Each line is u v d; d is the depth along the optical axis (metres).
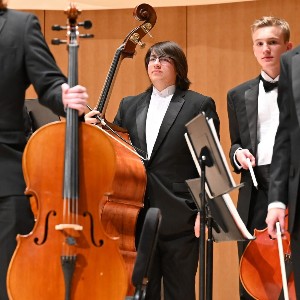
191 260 7.84
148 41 11.70
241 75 11.30
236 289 11.24
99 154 5.37
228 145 11.37
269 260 7.37
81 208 5.30
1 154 5.29
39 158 5.30
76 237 5.24
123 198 7.46
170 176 7.86
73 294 5.20
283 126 5.94
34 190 5.26
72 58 5.50
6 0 5.44
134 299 5.34
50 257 5.18
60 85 5.30
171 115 7.95
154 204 7.82
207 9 11.48
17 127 5.37
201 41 11.52
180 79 8.18
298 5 10.93
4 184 5.27
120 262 5.28
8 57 5.27
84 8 11.69
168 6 11.62
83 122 5.39
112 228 7.36
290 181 5.74
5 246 5.25
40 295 5.15
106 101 7.91
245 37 11.27
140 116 8.12
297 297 5.66
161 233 7.80
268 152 7.85
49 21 11.85
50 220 5.23
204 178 6.12
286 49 8.08
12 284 5.12
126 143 7.81
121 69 11.79
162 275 7.93
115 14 11.79
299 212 5.65
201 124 6.00
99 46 11.85
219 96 11.44
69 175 5.23
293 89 5.68
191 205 7.84
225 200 6.24
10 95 5.30
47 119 8.30
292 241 5.71
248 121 8.03
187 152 7.91
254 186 7.88
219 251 11.30
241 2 11.27
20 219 5.29
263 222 7.81
